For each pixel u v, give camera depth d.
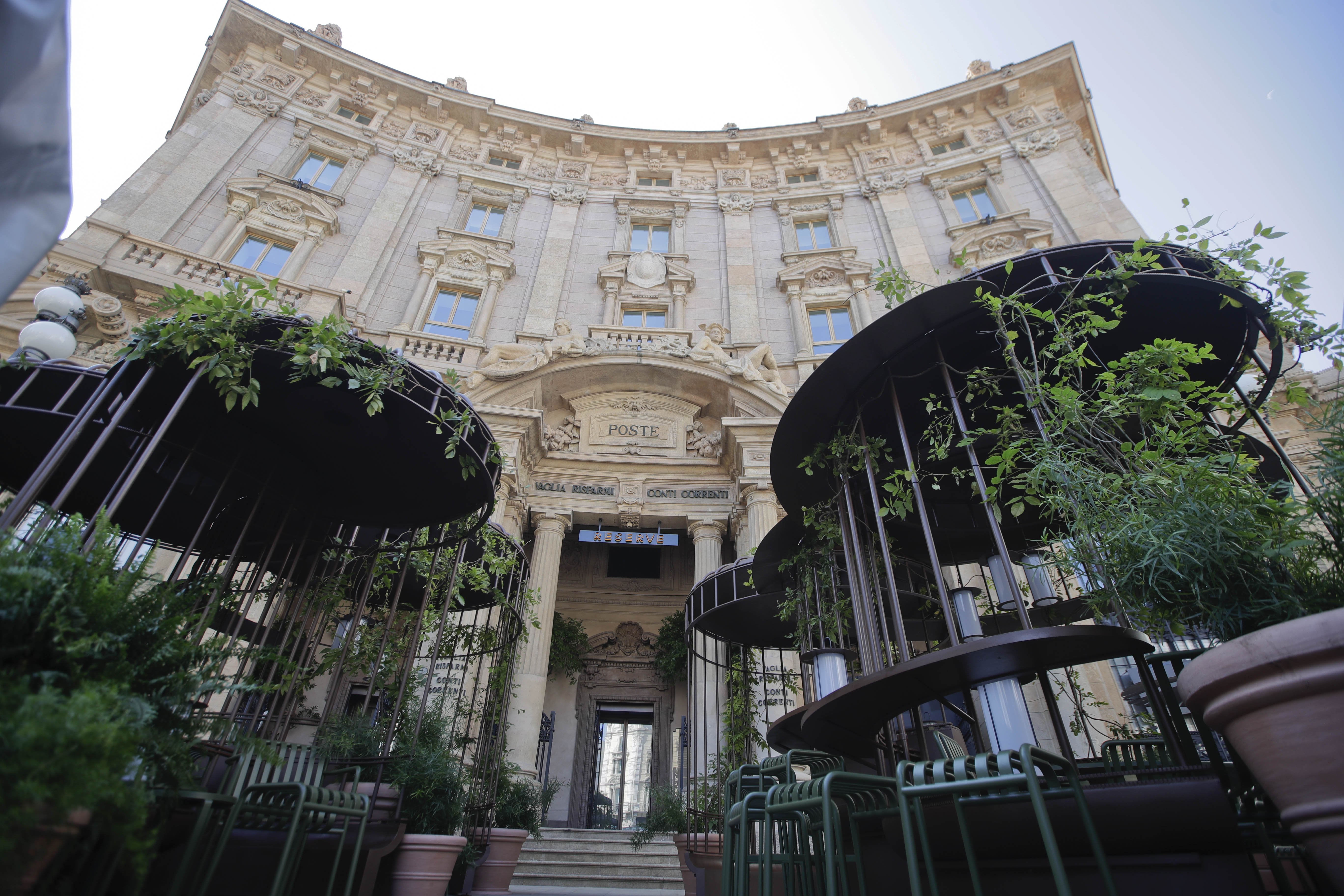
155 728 2.71
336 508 6.25
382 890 5.32
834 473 5.24
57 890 2.15
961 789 2.43
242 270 17.14
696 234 23.06
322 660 6.43
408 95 24.12
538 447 15.71
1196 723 3.06
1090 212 20.52
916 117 24.89
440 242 20.72
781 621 8.91
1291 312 3.97
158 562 9.03
